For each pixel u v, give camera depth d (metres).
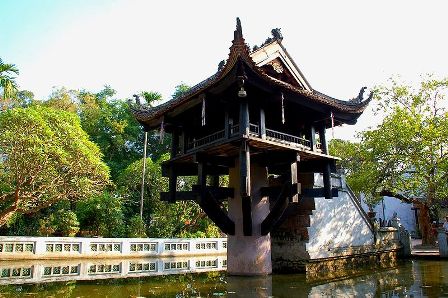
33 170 19.36
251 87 11.52
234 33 10.11
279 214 12.52
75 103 42.72
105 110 44.34
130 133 44.09
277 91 11.85
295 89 11.98
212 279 12.80
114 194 30.47
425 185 24.48
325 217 15.95
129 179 31.31
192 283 11.89
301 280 12.62
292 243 15.27
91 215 28.56
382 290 10.52
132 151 44.38
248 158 11.14
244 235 12.95
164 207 30.16
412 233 40.97
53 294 9.81
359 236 17.81
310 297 9.42
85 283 12.06
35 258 19.91
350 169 26.62
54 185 20.64
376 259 18.67
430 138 21.11
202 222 32.28
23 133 18.84
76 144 20.31
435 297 9.30
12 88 16.91
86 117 41.91
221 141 11.77
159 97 30.70
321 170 14.04
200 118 14.08
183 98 12.48
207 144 12.36
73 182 21.02
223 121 14.20
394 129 21.94
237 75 10.66
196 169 15.58
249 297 9.39
